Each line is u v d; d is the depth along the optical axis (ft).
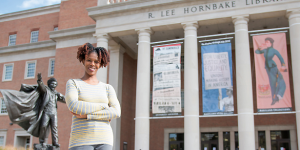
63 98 53.47
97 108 10.12
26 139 120.47
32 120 49.14
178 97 80.74
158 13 88.89
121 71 107.76
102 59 11.39
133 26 90.74
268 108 74.18
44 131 50.01
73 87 10.52
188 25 84.69
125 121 108.78
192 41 83.30
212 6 83.82
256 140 97.04
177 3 86.99
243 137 72.90
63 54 113.80
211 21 84.28
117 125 101.24
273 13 79.61
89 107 9.98
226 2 82.84
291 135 93.91
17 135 118.01
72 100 10.06
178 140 107.24
